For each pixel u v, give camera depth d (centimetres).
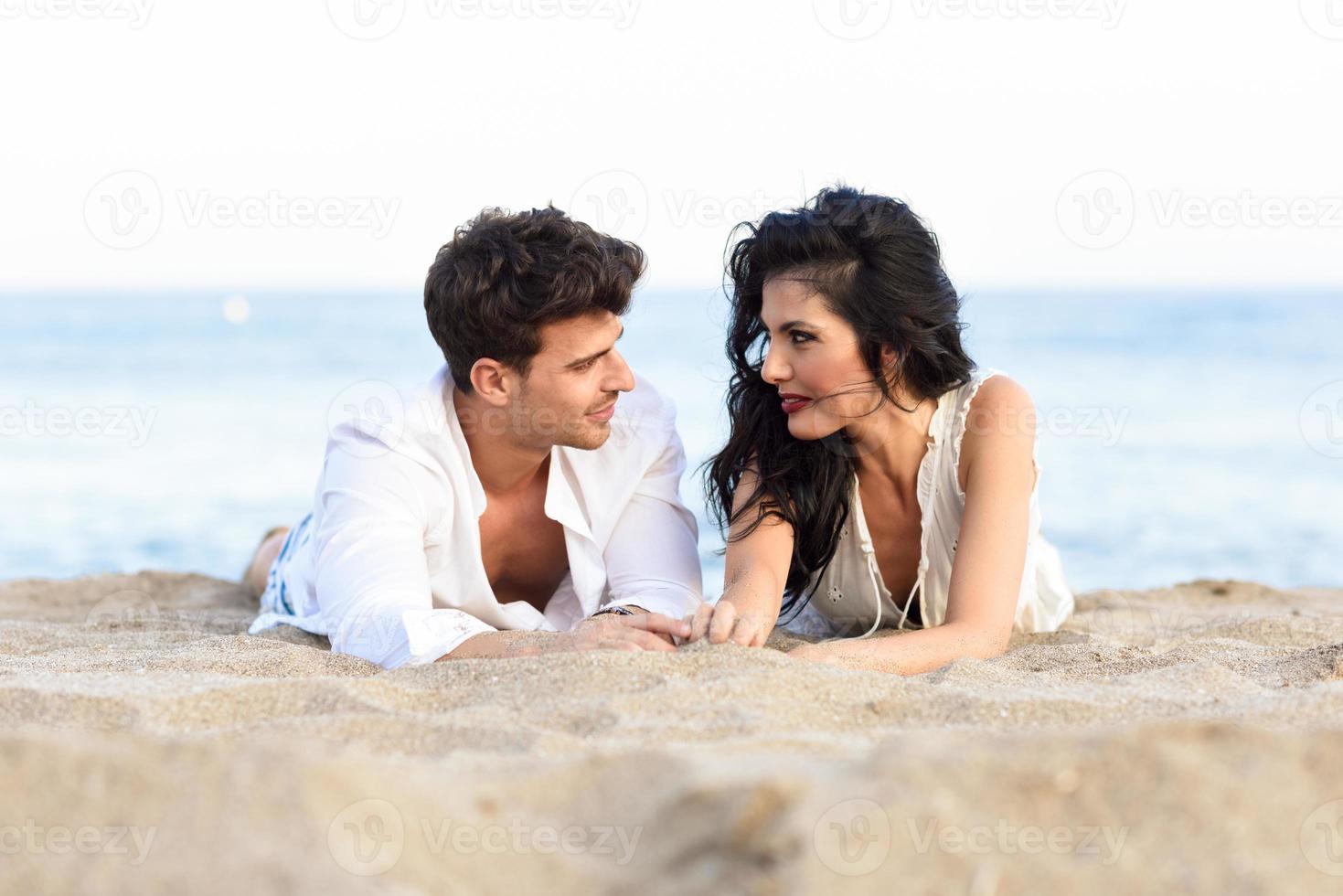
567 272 296
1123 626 406
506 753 183
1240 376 2459
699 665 242
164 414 1895
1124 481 1235
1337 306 4466
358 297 5347
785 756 177
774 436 322
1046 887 131
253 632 367
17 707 208
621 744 189
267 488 1200
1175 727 157
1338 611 467
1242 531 977
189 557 891
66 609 473
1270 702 213
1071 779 147
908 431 322
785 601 366
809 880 129
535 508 346
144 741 161
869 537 335
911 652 278
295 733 192
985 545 303
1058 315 4178
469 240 308
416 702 227
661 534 343
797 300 295
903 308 297
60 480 1234
